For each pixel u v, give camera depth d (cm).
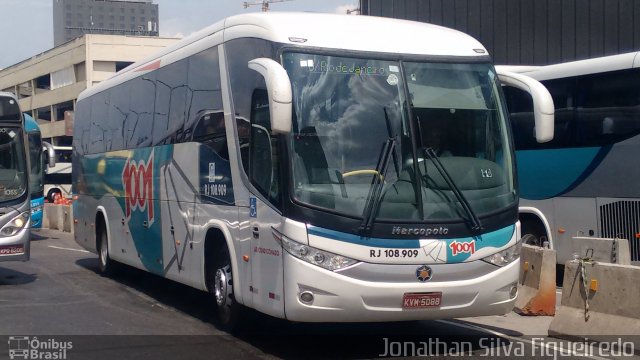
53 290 1307
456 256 774
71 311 1104
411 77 815
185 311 1104
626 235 1194
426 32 869
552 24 2473
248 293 856
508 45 2559
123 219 1336
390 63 813
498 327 988
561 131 1291
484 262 790
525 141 1346
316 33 814
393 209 760
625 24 2317
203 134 996
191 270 1036
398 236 756
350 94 789
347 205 751
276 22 830
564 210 1284
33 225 2416
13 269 1603
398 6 2775
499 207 811
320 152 765
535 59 2509
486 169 818
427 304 766
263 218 811
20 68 7069
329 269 741
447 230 774
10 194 1299
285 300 759
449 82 830
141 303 1173
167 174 1124
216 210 948
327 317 748
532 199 1337
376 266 749
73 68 6047
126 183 1318
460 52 853
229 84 920
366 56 809
